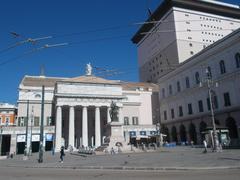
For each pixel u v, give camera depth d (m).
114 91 73.31
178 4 84.25
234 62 49.22
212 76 54.91
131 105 81.50
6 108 78.00
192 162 19.73
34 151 69.56
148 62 101.12
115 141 41.19
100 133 74.50
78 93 69.06
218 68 53.31
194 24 85.56
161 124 75.25
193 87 61.06
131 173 15.35
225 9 89.25
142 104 83.19
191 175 12.99
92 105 70.06
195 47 83.81
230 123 50.41
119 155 34.31
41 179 14.04
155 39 95.69
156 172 15.38
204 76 57.25
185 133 64.88
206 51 56.66
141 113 82.19
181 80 66.44
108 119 70.88
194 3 85.19
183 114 65.31
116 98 72.50
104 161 25.98
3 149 67.94
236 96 48.38
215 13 89.50
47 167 24.03
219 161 19.19
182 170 15.77
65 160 32.22
